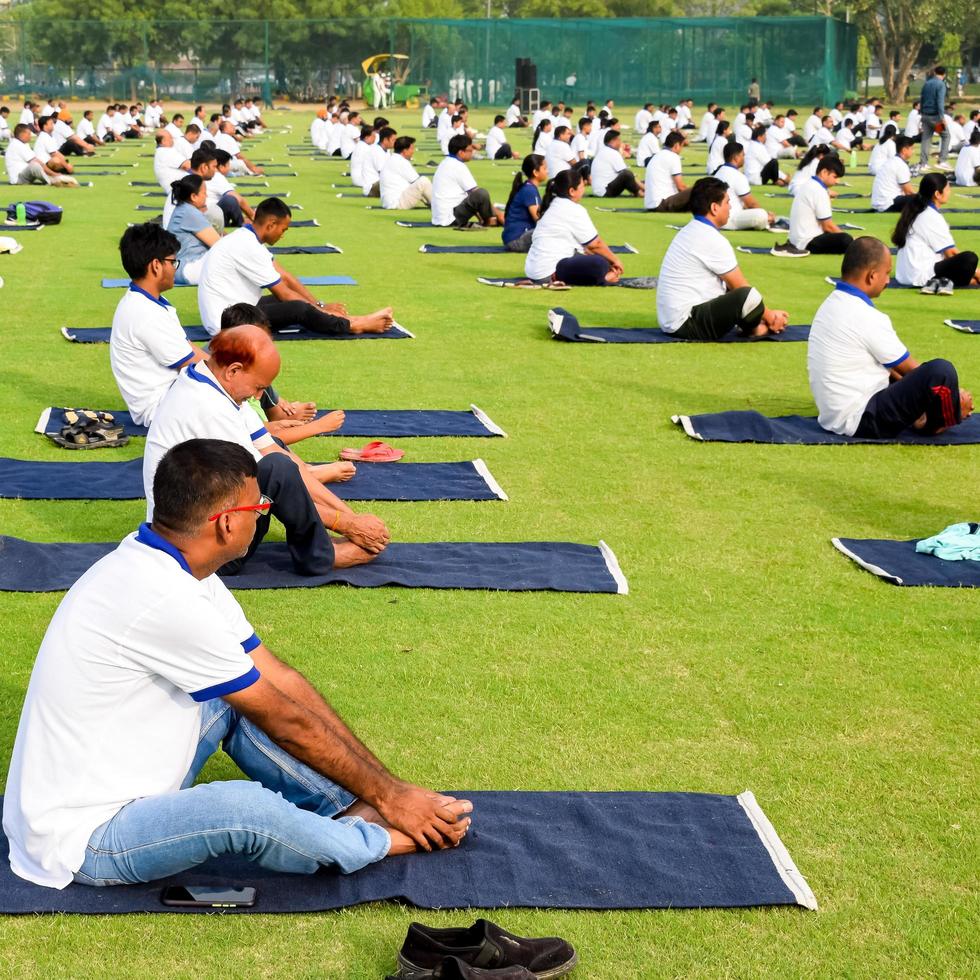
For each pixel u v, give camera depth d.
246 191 22.39
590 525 6.28
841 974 3.10
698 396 8.91
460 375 9.40
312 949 3.15
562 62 52.06
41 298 12.12
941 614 5.29
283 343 10.32
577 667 4.73
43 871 3.27
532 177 15.64
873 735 4.29
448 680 4.60
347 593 5.37
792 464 7.34
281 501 5.29
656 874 3.44
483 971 2.90
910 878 3.50
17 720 4.25
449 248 15.87
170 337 7.42
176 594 3.09
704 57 50.72
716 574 5.68
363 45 57.31
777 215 19.50
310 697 3.53
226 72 55.97
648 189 20.41
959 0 56.78
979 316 11.81
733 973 3.10
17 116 45.38
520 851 3.52
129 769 3.22
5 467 6.94
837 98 51.69
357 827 3.41
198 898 3.27
